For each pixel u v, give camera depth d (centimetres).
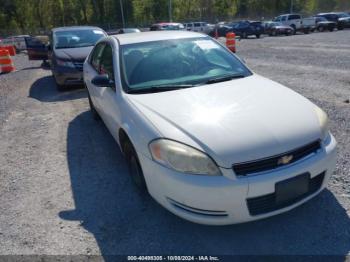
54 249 277
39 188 377
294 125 267
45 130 571
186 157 250
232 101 305
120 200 337
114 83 373
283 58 1196
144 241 278
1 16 5838
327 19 3234
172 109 297
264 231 277
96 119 597
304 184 259
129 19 6347
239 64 405
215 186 242
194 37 429
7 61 1305
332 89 678
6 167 438
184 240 275
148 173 283
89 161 435
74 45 905
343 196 310
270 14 6362
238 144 248
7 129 593
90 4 6384
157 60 381
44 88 925
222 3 6756
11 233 301
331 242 259
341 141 419
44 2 6081
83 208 330
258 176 243
